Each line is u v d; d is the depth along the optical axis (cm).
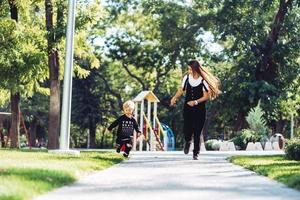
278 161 1548
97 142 8919
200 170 1236
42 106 7112
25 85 3183
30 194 737
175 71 7150
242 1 5162
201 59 6022
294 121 7169
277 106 5062
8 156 1468
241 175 1123
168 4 5991
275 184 954
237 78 5131
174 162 1509
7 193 703
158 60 6712
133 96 7756
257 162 1479
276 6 5134
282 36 5209
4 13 3102
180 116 6531
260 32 5103
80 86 7319
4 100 3628
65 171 1030
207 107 5238
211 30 5697
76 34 3092
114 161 1484
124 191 827
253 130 4041
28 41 2906
